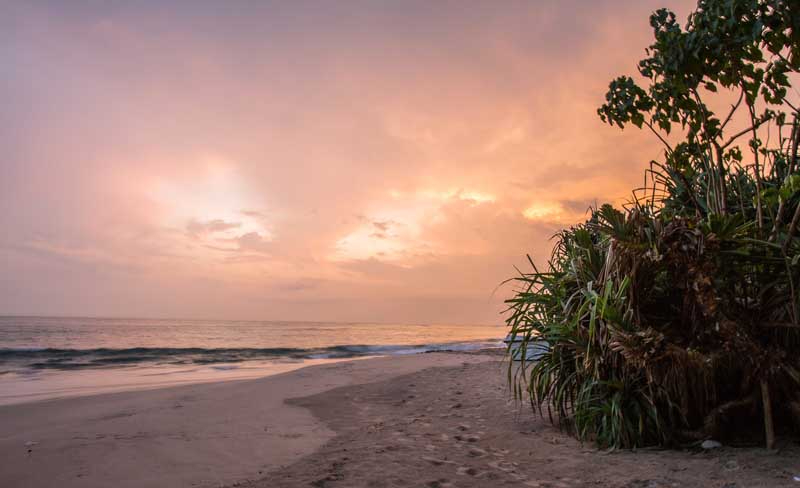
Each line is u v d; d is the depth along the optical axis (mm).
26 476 3199
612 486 2703
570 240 4457
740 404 3166
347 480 3008
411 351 22234
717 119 3906
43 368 13539
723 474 2701
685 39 3695
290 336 47062
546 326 3840
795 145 3658
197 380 10453
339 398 6609
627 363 3348
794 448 2967
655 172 4449
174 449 3900
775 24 3369
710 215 3111
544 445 3666
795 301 3215
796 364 3068
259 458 3605
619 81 4309
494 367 9609
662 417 3395
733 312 3193
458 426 4586
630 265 3361
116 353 19141
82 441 4211
